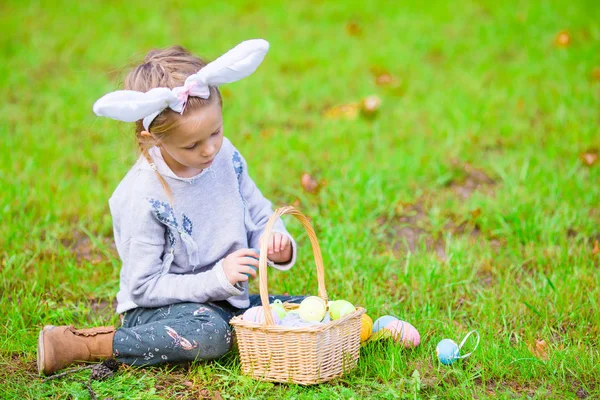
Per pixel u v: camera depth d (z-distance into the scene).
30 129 4.96
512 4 7.37
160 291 2.66
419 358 2.70
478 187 4.35
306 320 2.55
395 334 2.74
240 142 4.82
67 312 3.04
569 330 2.93
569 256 3.52
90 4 7.75
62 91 5.59
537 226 3.75
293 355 2.44
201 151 2.50
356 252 3.54
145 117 2.46
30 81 5.84
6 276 3.32
